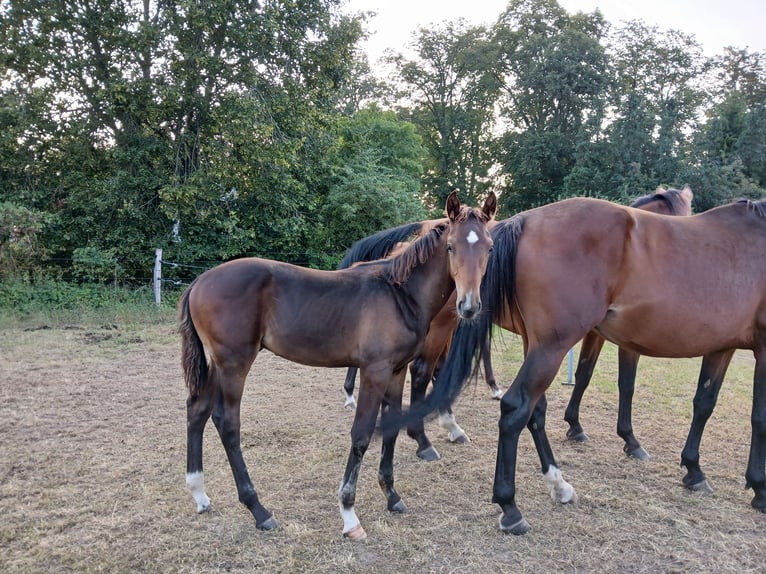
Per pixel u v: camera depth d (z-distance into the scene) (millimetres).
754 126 22125
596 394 5512
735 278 2980
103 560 2531
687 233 3041
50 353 6867
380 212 13938
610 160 21203
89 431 4246
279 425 4523
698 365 6852
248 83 10883
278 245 13219
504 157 27953
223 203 11641
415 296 3014
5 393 5180
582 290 2871
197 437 3023
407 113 29781
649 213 3115
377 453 3967
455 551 2689
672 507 3170
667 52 23938
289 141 11078
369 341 2902
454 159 28891
